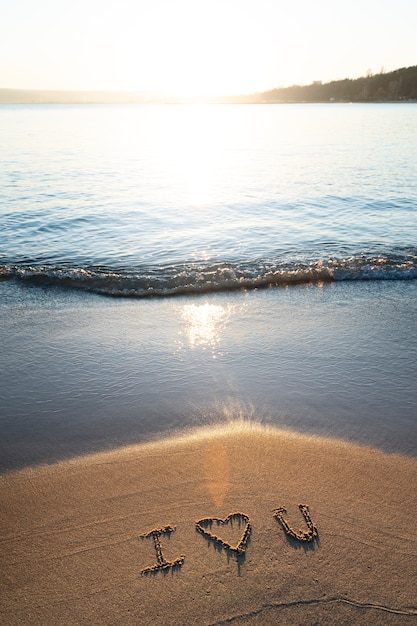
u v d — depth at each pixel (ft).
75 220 39.37
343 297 24.20
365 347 18.97
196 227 37.93
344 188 52.70
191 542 10.06
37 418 14.57
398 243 33.14
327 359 18.03
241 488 11.59
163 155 85.92
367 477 11.99
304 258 30.12
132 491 11.50
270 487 11.62
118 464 12.51
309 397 15.62
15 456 12.83
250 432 13.91
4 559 9.69
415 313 22.22
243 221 39.70
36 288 25.22
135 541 10.09
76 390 16.10
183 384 16.44
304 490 11.52
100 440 13.55
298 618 8.53
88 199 47.65
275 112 306.96
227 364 17.74
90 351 18.72
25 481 11.87
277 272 27.09
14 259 29.84
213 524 10.52
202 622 8.47
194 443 13.42
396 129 137.28
